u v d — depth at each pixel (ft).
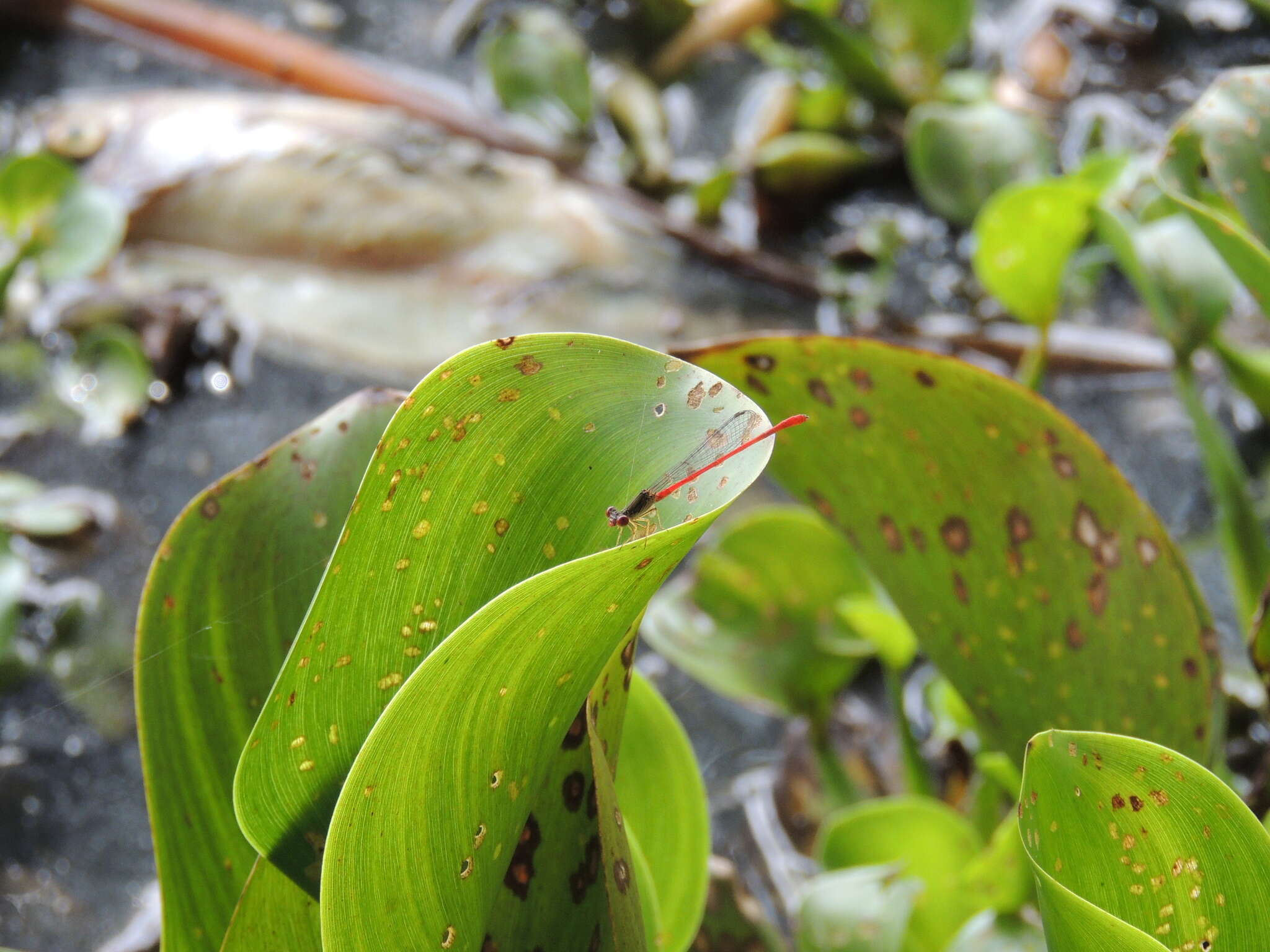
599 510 1.67
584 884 1.72
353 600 1.67
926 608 2.08
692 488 1.63
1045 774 1.72
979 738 2.86
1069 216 2.44
